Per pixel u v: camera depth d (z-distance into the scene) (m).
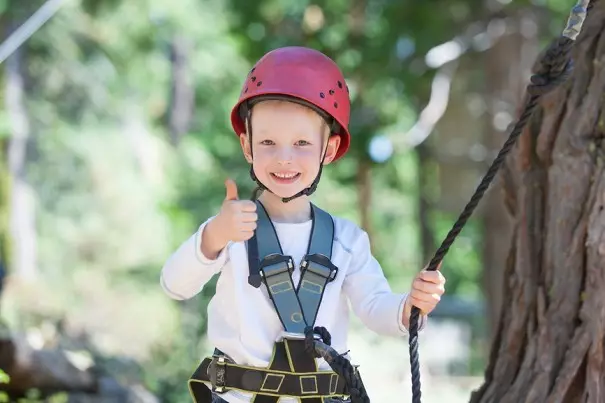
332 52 18.50
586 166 5.65
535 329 5.69
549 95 5.82
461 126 24.95
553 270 5.66
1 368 11.14
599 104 5.70
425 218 26.39
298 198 4.65
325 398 4.45
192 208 36.00
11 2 31.45
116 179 40.03
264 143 4.48
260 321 4.48
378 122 18.92
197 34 43.16
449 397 22.33
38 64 39.47
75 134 40.97
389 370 26.48
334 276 4.55
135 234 37.59
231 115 4.68
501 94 18.67
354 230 4.73
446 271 42.88
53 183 40.25
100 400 11.73
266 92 4.43
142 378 14.28
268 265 4.46
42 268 36.91
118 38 39.34
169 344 21.00
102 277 34.16
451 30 18.38
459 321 34.84
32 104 39.94
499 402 5.65
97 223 38.41
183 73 48.88
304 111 4.45
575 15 3.97
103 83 42.91
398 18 17.64
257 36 18.98
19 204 36.31
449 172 26.05
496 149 18.78
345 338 4.69
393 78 18.23
